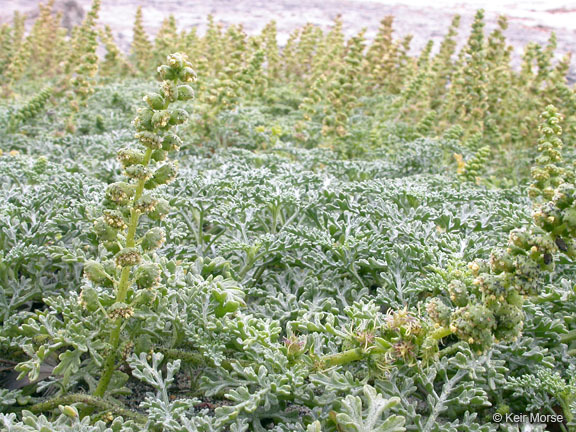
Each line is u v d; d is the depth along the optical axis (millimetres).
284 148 6727
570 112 7781
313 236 3826
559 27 16438
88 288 2596
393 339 2703
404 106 8734
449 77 10125
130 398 3145
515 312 2289
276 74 11188
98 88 9273
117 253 2504
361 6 19266
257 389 2861
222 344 2936
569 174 4102
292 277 3816
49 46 12344
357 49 7117
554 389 2840
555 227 2133
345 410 2520
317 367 2785
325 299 3543
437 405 2766
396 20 17734
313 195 4523
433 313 2408
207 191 4430
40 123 7887
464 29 16750
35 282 3607
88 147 6410
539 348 3096
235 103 7371
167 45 10867
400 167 6648
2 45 11438
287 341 2824
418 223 4117
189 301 3117
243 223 4172
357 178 6168
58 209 4137
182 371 3314
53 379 3086
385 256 3635
